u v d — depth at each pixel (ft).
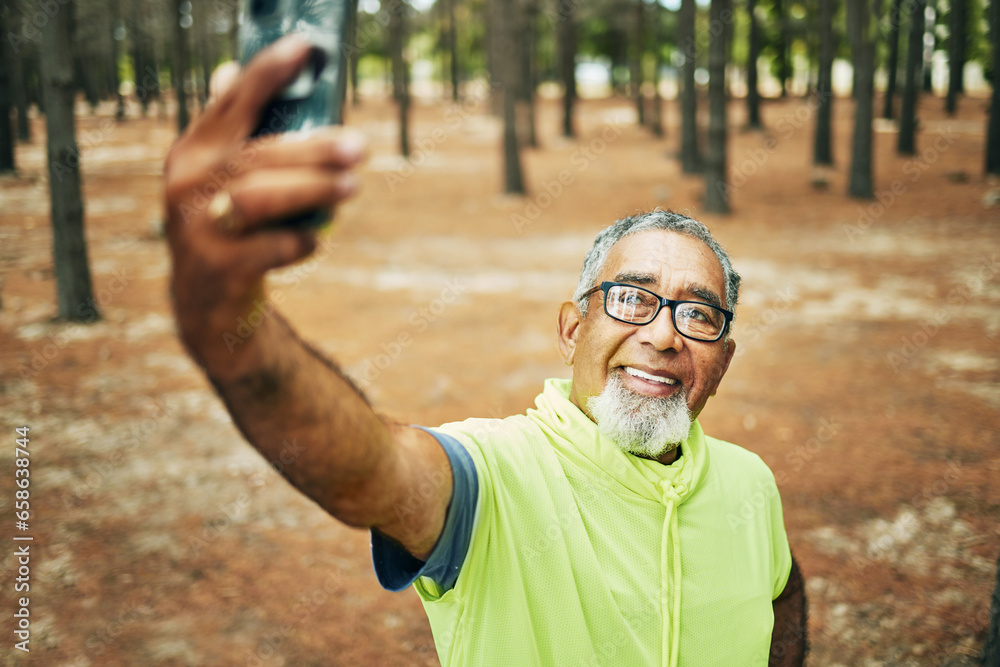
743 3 90.63
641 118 104.42
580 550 4.06
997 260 35.94
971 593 13.25
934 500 16.14
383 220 49.78
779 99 124.47
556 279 35.29
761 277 34.63
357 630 12.76
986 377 22.56
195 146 1.62
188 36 94.38
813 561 14.28
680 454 4.86
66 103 26.37
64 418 19.95
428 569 3.64
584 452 4.31
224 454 18.33
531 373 23.66
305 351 2.58
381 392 22.13
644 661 4.12
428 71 221.46
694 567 4.42
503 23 57.21
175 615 12.89
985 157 58.44
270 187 1.52
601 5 119.03
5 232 41.14
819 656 11.89
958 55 81.41
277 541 15.14
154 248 39.37
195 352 2.07
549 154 84.02
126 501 16.24
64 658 11.73
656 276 4.46
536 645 3.95
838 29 89.40
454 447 3.70
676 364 4.38
